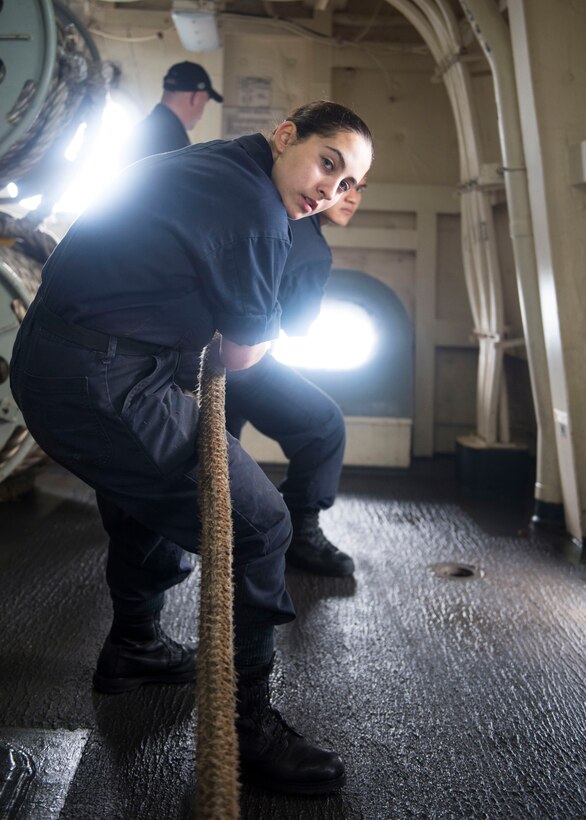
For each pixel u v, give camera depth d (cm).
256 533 205
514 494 503
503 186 480
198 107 425
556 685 264
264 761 206
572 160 381
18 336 197
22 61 354
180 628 300
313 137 184
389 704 250
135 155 411
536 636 300
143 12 543
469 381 595
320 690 257
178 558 246
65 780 207
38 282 400
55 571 356
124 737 228
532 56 377
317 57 557
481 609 325
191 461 199
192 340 195
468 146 490
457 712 246
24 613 311
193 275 183
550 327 403
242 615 207
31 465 447
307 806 201
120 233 182
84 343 185
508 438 524
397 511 464
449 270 584
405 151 574
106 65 420
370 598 335
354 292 552
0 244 405
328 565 359
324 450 355
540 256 402
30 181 437
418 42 568
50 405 190
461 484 526
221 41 546
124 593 248
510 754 225
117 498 202
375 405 554
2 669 267
